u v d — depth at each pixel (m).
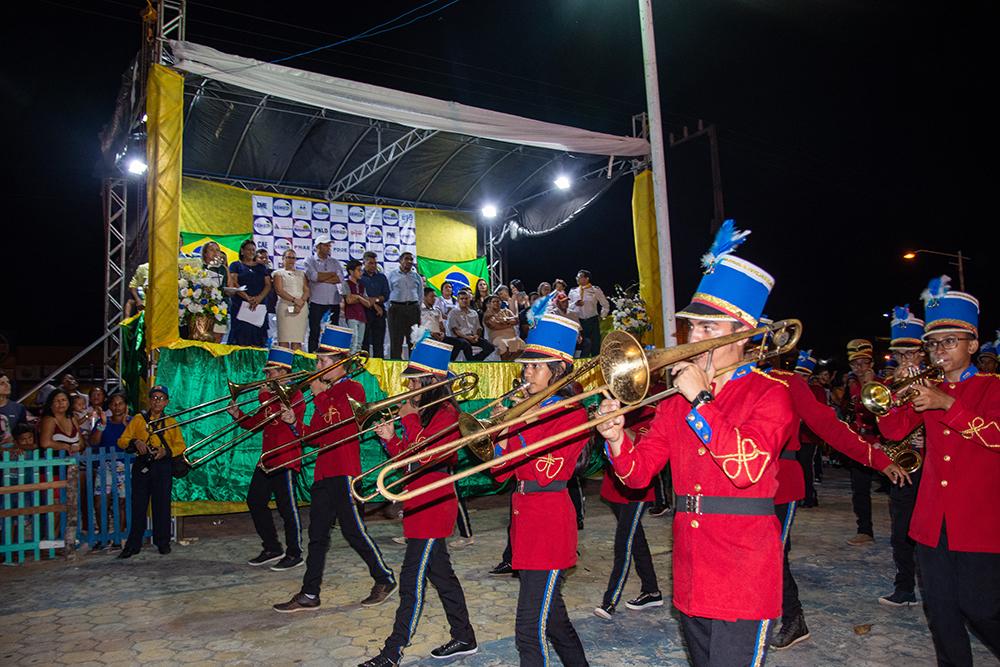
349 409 5.83
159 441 7.70
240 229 13.79
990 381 3.62
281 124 12.11
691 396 2.57
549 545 3.53
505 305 13.58
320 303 11.42
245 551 7.80
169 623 5.37
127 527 8.02
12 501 7.65
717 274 2.85
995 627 3.38
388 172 14.23
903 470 4.52
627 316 12.47
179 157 8.61
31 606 5.82
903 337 5.05
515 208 16.22
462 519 8.13
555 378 3.94
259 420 6.98
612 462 2.79
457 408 4.73
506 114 11.48
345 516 5.67
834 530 8.38
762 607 2.55
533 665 3.47
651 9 9.26
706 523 2.67
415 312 12.62
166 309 8.43
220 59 9.32
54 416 8.37
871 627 5.09
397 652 4.32
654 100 9.15
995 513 3.38
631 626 5.20
